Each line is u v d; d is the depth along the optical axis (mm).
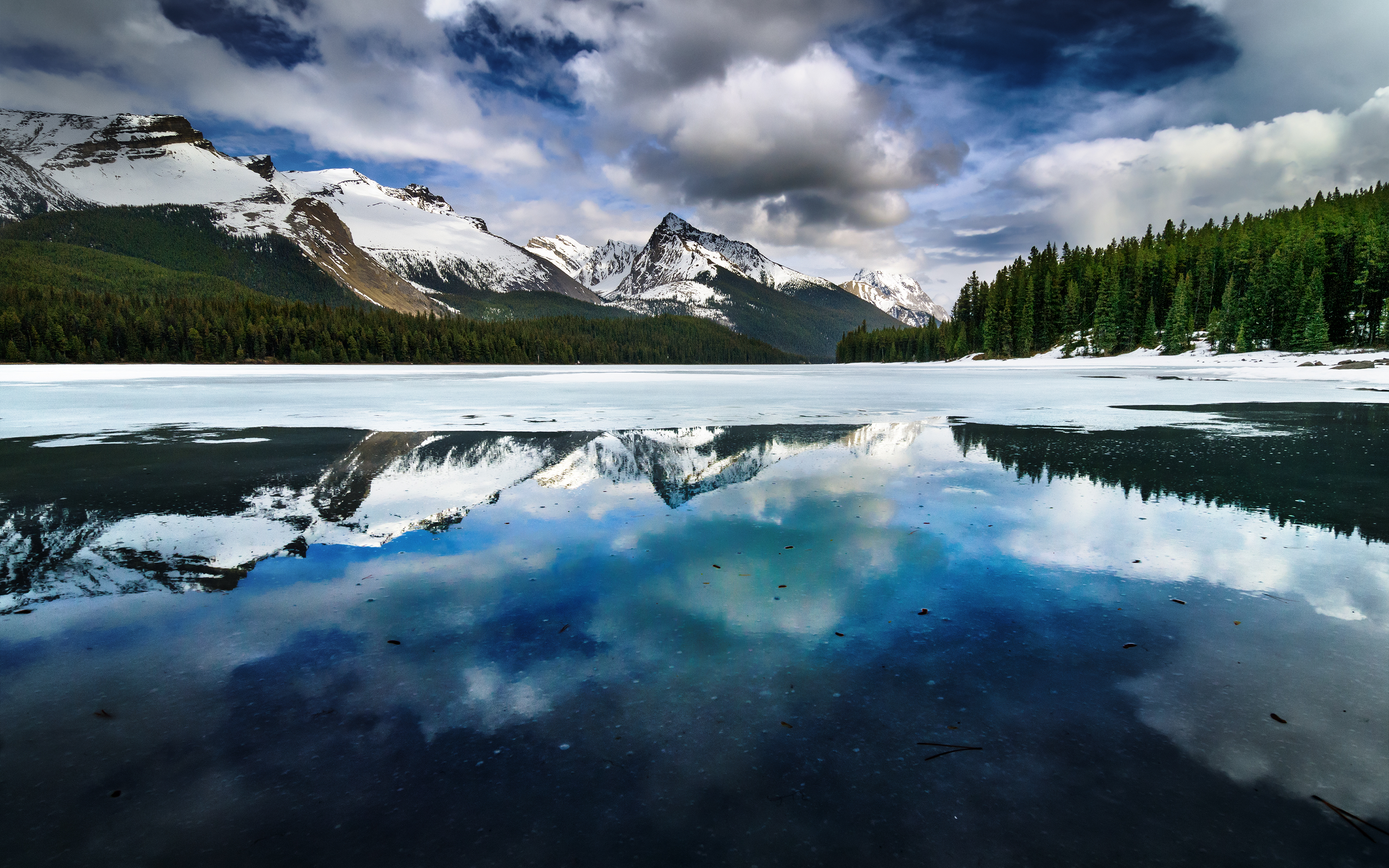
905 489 9156
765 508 8078
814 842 2463
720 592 5215
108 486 9305
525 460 11578
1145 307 88188
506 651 4145
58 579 5531
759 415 19641
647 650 4160
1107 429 15820
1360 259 64875
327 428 16391
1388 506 8031
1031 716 3363
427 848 2430
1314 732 3184
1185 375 49000
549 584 5379
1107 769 2906
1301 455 11781
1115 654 4086
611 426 16938
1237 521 7379
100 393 31719
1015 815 2619
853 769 2928
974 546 6484
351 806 2680
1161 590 5242
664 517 7645
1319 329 59531
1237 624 4547
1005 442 13758
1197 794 2727
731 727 3273
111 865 2326
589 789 2791
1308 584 5348
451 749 3076
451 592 5207
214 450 12766
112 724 3285
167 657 4055
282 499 8508
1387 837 2455
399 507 8133
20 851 2389
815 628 4508
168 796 2734
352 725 3287
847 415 19516
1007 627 4527
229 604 4949
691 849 2426
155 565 5898
